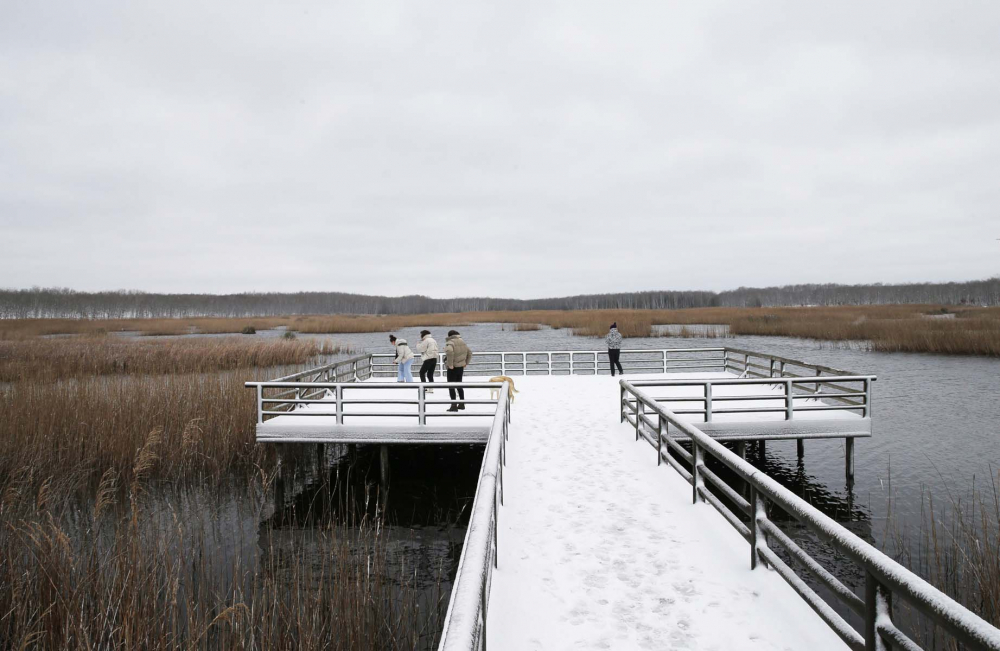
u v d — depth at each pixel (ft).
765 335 145.38
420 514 31.14
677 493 20.01
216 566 23.56
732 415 32.83
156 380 52.31
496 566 14.51
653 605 12.57
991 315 166.71
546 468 23.31
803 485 33.88
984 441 42.78
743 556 14.94
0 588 19.16
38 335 155.02
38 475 33.17
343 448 43.57
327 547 26.37
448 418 33.55
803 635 11.28
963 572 19.80
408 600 20.63
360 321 261.85
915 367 82.89
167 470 35.88
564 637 11.39
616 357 55.98
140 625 16.24
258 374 64.13
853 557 9.18
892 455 39.63
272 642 16.67
